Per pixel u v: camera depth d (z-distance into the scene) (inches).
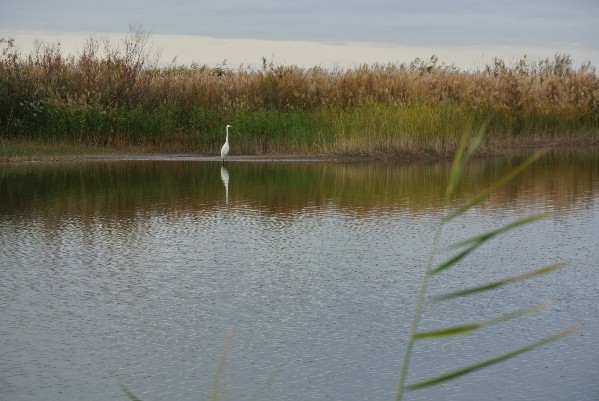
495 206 727.7
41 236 584.1
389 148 1130.7
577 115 1445.6
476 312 411.5
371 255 532.7
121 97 1266.0
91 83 1258.6
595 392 310.2
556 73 1577.3
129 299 430.3
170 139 1198.3
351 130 1147.9
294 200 752.3
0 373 327.0
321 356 348.5
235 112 1220.5
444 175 940.0
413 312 410.6
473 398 305.9
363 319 398.3
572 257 530.0
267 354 350.6
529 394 308.8
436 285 460.8
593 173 978.1
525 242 574.9
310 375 327.6
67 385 315.6
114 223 635.5
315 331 380.2
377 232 606.9
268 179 893.8
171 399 302.8
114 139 1186.6
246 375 327.3
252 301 427.8
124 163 1032.2
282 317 401.1
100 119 1175.0
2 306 415.2
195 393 308.7
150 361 342.6
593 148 1320.1
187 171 957.8
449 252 540.4
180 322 393.1
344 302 426.9
